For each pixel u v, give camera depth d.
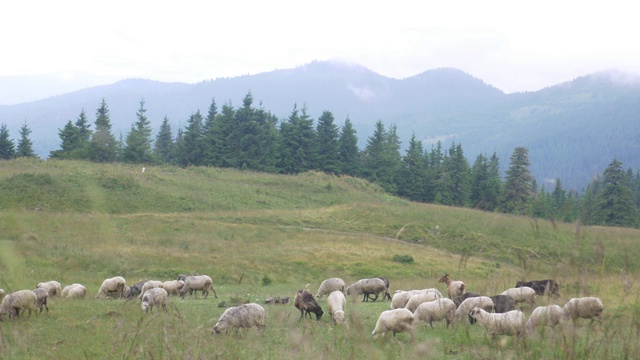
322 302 23.08
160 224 43.91
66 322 16.70
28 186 48.66
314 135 93.88
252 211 53.16
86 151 82.69
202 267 34.22
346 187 70.62
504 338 9.73
